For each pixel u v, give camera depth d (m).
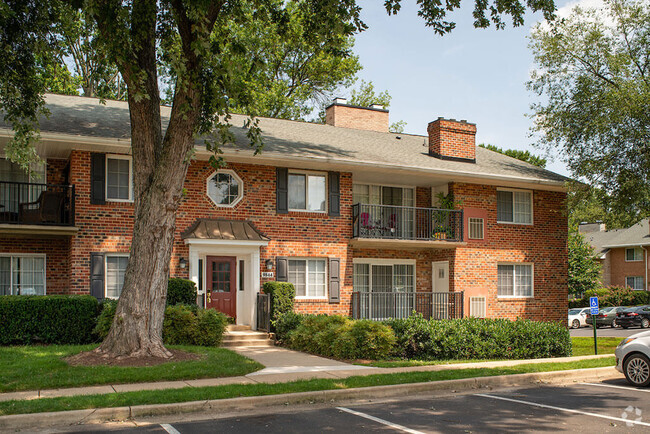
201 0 10.16
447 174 19.64
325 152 18.72
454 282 20.22
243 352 14.59
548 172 23.09
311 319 15.13
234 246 17.45
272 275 17.94
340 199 19.17
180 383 9.91
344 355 13.61
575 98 22.12
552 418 8.25
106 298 14.95
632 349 11.26
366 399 9.66
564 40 22.05
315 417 8.25
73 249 15.73
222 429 7.49
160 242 11.77
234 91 12.03
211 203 17.44
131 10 11.22
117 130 16.30
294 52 32.72
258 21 23.05
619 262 46.59
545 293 21.94
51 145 15.60
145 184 11.91
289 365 12.38
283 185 18.36
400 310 19.55
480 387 10.94
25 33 13.53
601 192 21.42
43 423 7.65
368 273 20.56
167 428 7.52
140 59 11.81
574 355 16.23
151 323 11.64
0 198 16.48
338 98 24.83
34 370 10.10
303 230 18.53
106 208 16.17
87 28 13.41
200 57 11.73
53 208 15.49
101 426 7.64
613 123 20.69
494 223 21.17
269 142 18.75
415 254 21.22
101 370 10.29
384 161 19.12
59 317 14.12
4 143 15.55
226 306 17.78
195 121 12.02
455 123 21.97
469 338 14.56
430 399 9.71
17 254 16.23
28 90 13.85
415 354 14.55
